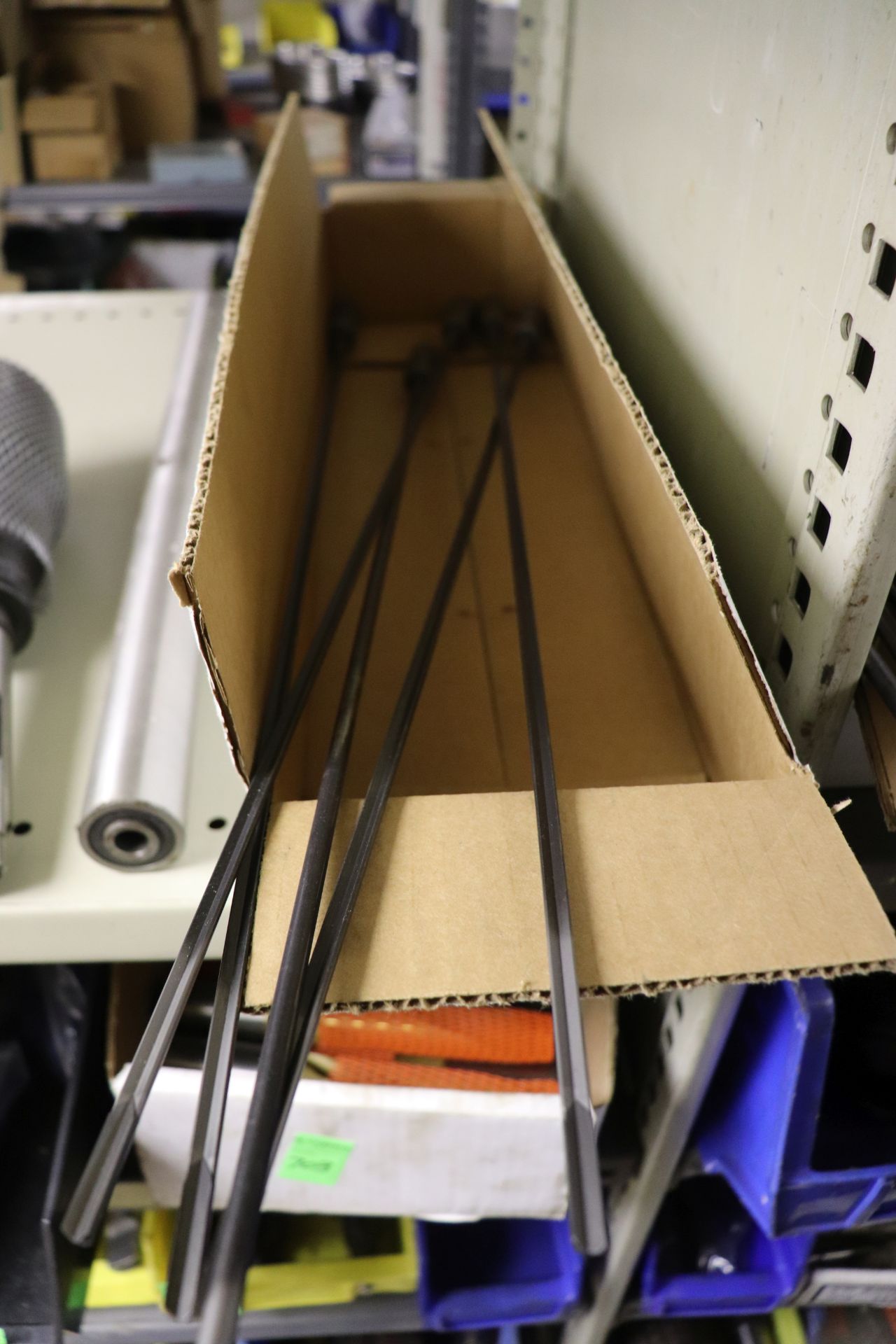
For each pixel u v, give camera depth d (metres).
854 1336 0.87
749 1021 0.58
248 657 0.48
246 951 0.39
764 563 0.57
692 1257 0.78
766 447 0.56
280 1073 0.34
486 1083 0.56
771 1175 0.57
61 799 0.55
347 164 1.90
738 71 0.57
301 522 0.73
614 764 0.60
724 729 0.53
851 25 0.43
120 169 1.72
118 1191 0.62
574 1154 0.32
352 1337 0.87
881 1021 0.58
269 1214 0.77
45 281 1.69
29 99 1.60
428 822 0.43
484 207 1.04
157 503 0.72
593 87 0.93
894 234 0.40
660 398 0.78
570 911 0.39
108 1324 0.68
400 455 0.81
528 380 0.99
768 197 0.54
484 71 1.76
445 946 0.39
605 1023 0.58
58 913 0.49
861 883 0.40
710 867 0.40
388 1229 0.77
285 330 0.71
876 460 0.42
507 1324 0.77
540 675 0.57
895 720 0.50
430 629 0.63
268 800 0.44
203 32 1.81
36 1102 0.72
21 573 0.61
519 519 0.72
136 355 0.96
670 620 0.64
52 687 0.62
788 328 0.52
